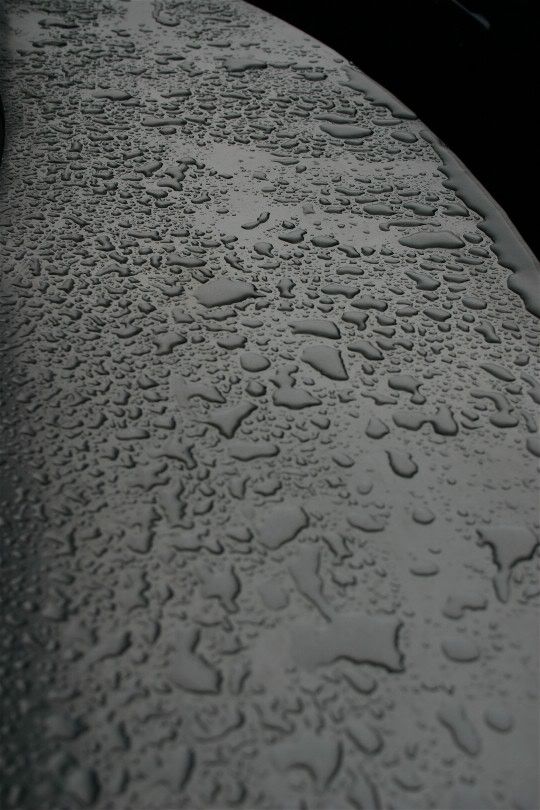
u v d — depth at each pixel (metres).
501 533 0.21
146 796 0.16
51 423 0.23
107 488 0.21
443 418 0.24
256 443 0.23
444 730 0.17
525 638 0.19
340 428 0.23
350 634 0.19
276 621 0.19
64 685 0.17
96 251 0.29
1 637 0.18
